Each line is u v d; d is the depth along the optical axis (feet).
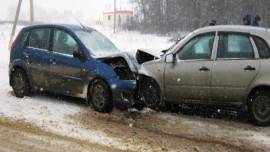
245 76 20.53
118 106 22.79
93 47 24.44
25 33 27.04
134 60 25.31
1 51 59.67
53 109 23.21
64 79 24.35
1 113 21.90
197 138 18.56
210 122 21.56
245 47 20.99
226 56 21.36
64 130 19.13
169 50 24.23
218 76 21.20
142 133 19.11
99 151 16.38
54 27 25.71
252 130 20.07
